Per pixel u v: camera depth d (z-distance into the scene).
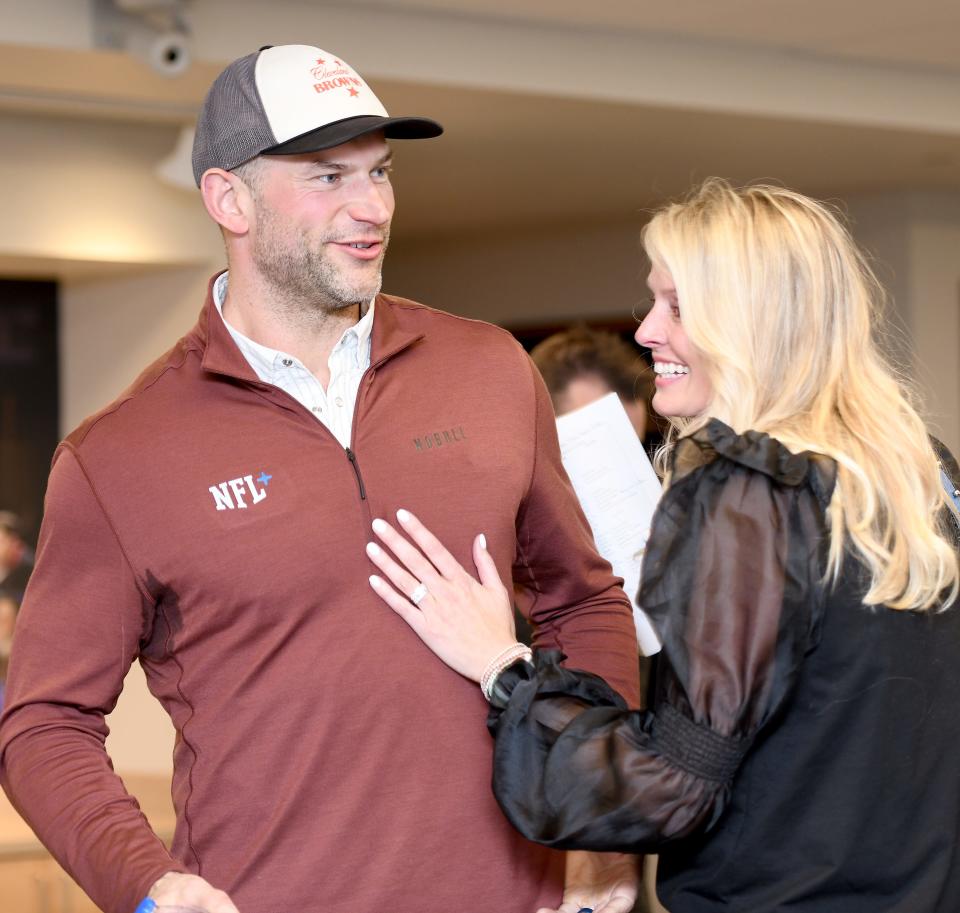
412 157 5.98
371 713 1.67
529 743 1.52
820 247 1.51
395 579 1.67
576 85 4.91
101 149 4.79
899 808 1.44
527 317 8.45
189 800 1.71
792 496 1.43
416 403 1.79
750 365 1.50
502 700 1.61
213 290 1.79
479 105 5.04
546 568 1.94
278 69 1.71
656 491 2.05
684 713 1.40
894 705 1.43
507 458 1.79
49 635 1.70
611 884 1.84
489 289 8.61
